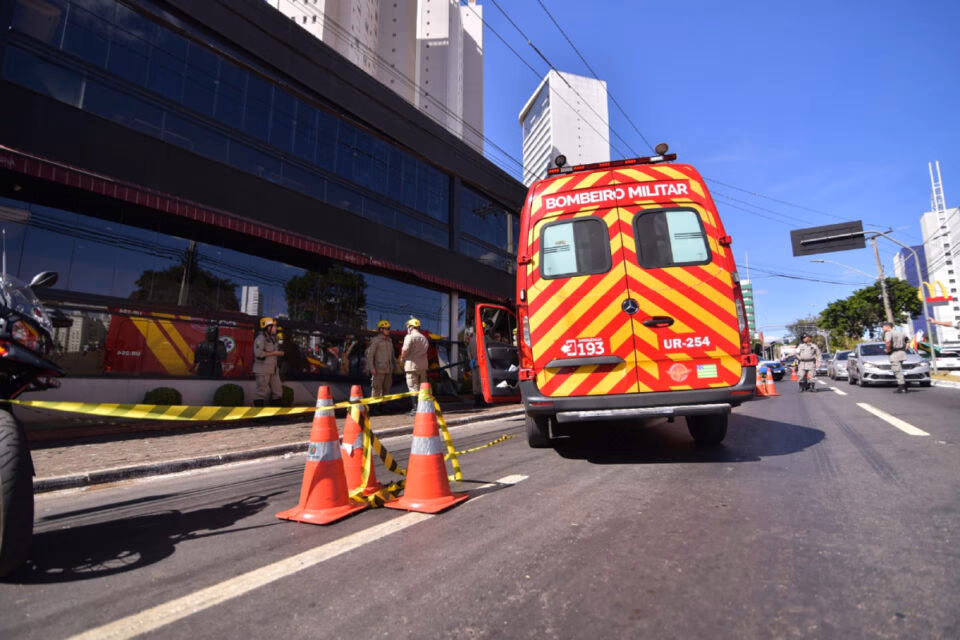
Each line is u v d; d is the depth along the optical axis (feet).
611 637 5.98
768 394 46.14
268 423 30.73
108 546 9.88
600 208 16.88
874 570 7.57
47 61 28.35
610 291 16.20
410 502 11.98
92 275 30.04
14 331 9.19
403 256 51.24
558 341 16.30
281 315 39.93
